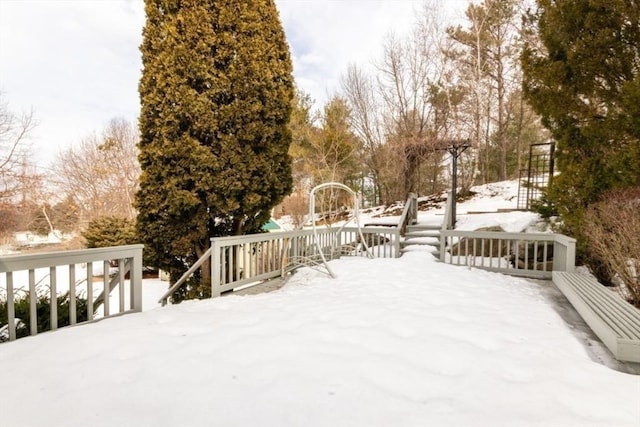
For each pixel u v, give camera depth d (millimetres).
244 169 5051
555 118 4992
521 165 16922
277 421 1487
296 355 2139
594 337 2600
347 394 1688
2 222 13438
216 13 4949
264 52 5207
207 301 3645
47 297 3344
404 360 2062
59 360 2055
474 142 13875
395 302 3422
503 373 1914
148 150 4773
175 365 2000
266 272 4910
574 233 4758
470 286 4215
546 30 4957
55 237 18438
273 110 5387
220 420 1496
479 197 11711
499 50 14688
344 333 2520
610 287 4352
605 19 4297
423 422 1470
